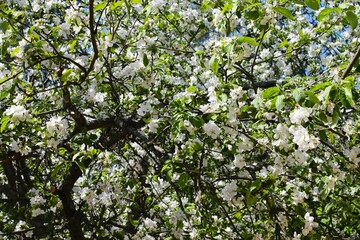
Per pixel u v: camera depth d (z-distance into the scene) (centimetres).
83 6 407
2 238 420
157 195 412
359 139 325
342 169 308
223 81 315
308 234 312
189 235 364
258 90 267
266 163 340
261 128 285
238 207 356
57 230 436
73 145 384
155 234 402
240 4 280
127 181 417
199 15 445
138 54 356
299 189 339
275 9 258
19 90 354
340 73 275
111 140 420
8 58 417
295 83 286
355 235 399
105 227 449
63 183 423
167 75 423
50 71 378
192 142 318
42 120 403
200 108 295
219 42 288
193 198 386
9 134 364
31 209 405
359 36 422
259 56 502
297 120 233
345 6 250
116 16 407
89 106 398
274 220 332
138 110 340
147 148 399
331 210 367
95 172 498
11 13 314
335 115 225
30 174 517
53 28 352
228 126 283
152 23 398
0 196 555
